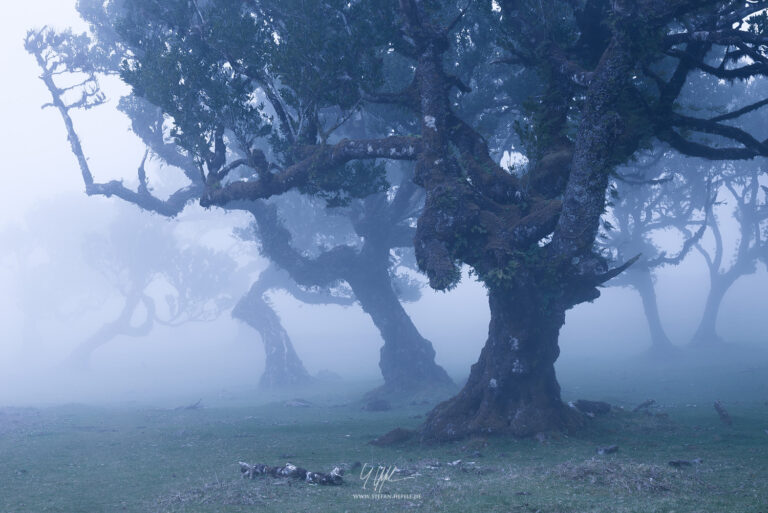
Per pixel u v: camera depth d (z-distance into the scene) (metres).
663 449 15.20
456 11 25.66
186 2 22.62
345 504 9.95
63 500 11.60
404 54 19.86
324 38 19.30
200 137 21.72
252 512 9.52
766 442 15.48
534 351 17.97
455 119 19.56
